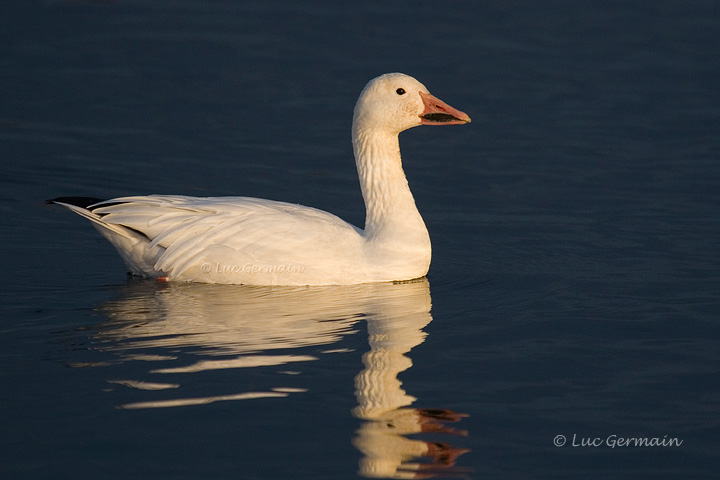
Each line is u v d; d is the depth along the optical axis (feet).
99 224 41.88
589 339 35.78
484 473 26.55
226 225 40.83
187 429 28.30
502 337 35.94
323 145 62.69
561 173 58.70
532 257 46.37
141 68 74.13
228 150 61.31
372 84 41.78
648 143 63.21
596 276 43.39
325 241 41.09
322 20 84.17
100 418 28.78
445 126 67.10
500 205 54.03
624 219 51.47
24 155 59.41
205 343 34.50
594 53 78.07
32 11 84.64
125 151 60.70
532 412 29.96
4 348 33.71
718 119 66.74
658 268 44.32
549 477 26.48
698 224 50.37
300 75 73.31
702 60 76.48
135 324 36.29
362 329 36.32
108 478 25.81
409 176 58.75
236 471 26.30
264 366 32.63
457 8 87.04
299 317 37.47
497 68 75.10
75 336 34.96
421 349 34.58
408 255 42.16
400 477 26.23
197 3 87.81
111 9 86.02
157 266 40.65
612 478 26.63
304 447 27.53
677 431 28.99
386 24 83.46
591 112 68.33
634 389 31.71
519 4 87.92
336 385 31.30
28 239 47.67
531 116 67.72
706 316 38.09
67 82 71.20
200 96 69.62
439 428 28.84
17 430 27.99
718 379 32.42
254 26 82.84
